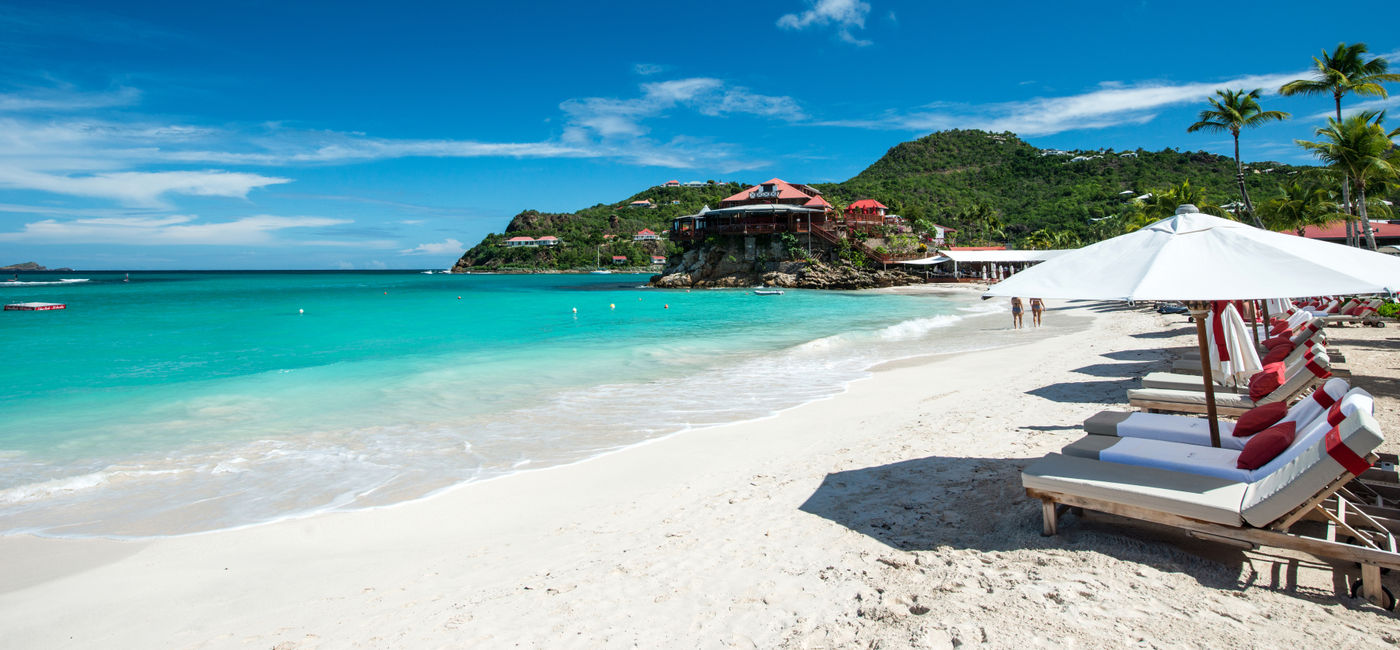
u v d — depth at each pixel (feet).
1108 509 13.32
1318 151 92.07
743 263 261.24
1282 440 12.69
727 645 11.09
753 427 29.30
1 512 19.99
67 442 27.89
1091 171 531.91
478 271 640.58
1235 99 107.24
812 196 301.02
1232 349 23.85
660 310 127.24
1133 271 13.09
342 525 18.80
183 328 88.02
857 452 23.79
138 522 19.20
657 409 33.55
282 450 26.58
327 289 261.85
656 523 17.90
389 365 49.93
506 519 18.99
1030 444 23.16
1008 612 11.14
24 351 61.26
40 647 12.76
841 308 127.95
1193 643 9.84
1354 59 92.99
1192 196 165.78
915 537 15.17
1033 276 14.73
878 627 11.08
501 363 50.78
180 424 30.99
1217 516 11.95
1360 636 9.78
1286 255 12.46
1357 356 36.99
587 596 13.43
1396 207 166.09
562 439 27.94
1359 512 12.05
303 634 12.64
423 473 23.52
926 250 266.98
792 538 15.85
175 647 12.49
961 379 40.22
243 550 17.17
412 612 13.26
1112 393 32.09
